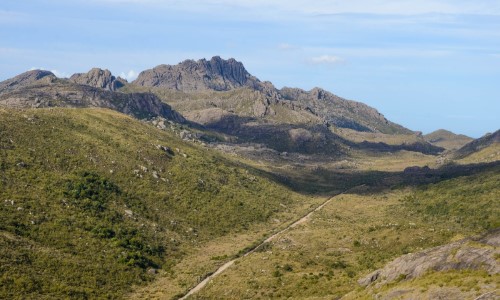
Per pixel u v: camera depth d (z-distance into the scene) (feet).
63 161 485.97
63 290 292.20
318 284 296.10
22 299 266.77
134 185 515.09
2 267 289.94
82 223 390.42
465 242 207.41
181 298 317.22
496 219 474.08
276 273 325.21
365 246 373.61
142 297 316.60
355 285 274.57
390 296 191.52
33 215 368.68
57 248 344.08
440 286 177.78
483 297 158.40
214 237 478.59
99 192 456.86
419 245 348.38
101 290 312.71
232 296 301.22
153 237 428.15
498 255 183.32
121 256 366.63
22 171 428.56
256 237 485.97
